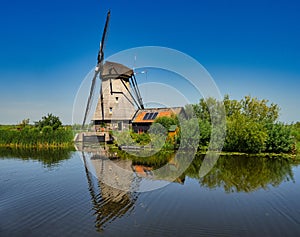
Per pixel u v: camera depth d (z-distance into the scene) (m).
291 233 7.54
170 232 7.68
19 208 10.12
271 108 41.00
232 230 7.78
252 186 12.71
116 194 11.80
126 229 7.91
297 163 19.38
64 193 12.14
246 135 25.16
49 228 8.16
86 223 8.45
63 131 38.22
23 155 27.44
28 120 50.91
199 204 10.16
